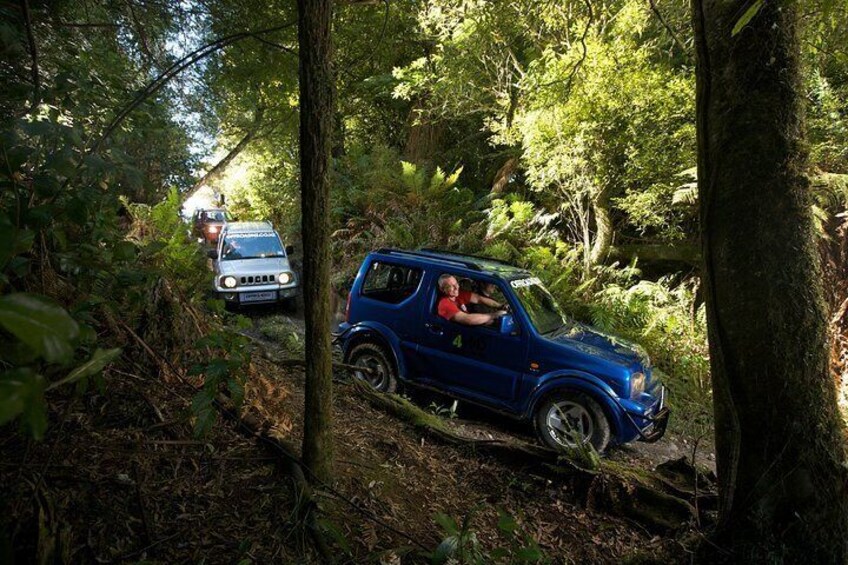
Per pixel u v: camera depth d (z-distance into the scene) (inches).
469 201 493.7
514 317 202.4
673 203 298.5
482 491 148.0
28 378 24.2
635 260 362.6
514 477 156.6
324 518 98.3
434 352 217.5
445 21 381.7
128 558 78.7
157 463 103.2
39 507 69.7
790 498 92.4
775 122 89.7
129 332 126.9
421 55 495.2
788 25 88.0
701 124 98.0
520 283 216.5
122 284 105.0
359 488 121.1
